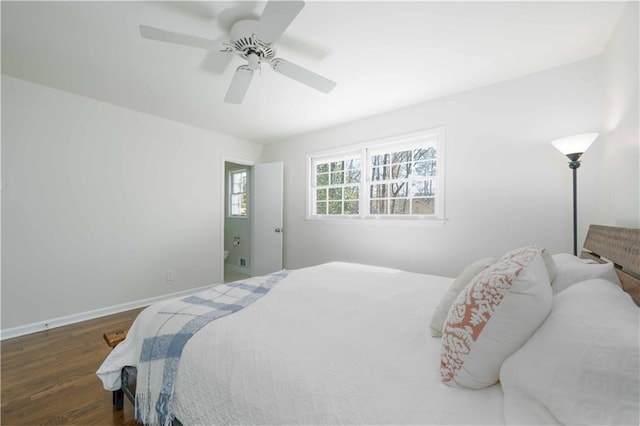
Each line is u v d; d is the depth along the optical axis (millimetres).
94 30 1784
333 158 3846
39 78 2447
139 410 1217
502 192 2469
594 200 2066
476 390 782
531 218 2332
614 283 1005
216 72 2314
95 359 2080
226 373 933
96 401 1613
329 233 3809
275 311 1348
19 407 1557
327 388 769
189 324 1208
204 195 3900
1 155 2404
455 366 797
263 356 927
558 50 2004
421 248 2965
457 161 2709
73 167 2785
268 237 4438
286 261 4383
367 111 3176
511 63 2174
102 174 2975
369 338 1063
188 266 3730
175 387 1059
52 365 1996
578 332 630
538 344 693
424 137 2951
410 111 3027
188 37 1547
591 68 2084
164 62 2166
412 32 1793
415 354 954
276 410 773
